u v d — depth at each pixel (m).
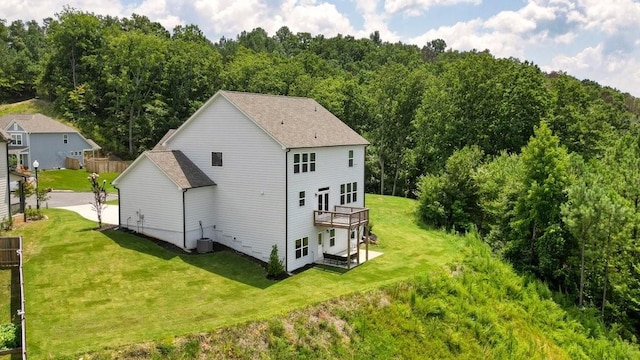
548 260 34.16
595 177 37.41
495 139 57.09
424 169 62.25
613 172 40.00
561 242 33.91
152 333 17.98
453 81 59.53
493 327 24.58
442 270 28.39
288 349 19.05
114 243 28.56
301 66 86.50
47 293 21.75
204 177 30.17
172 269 25.80
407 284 25.62
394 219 42.84
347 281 25.72
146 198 29.92
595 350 27.91
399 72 62.94
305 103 35.59
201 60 77.00
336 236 32.19
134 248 28.05
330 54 132.50
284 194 27.31
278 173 27.42
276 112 30.72
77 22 79.12
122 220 31.27
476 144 55.06
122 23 99.88
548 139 35.78
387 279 26.11
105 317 19.59
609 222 31.27
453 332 23.30
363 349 20.64
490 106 56.75
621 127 77.88
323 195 30.86
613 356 28.00
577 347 27.23
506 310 27.06
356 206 34.97
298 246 28.52
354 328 21.56
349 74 94.06
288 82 78.44
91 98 74.19
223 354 17.84
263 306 21.45
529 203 35.50
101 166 60.22
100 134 71.81
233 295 22.94
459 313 24.67
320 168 30.33
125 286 23.17
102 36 80.50
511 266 34.38
